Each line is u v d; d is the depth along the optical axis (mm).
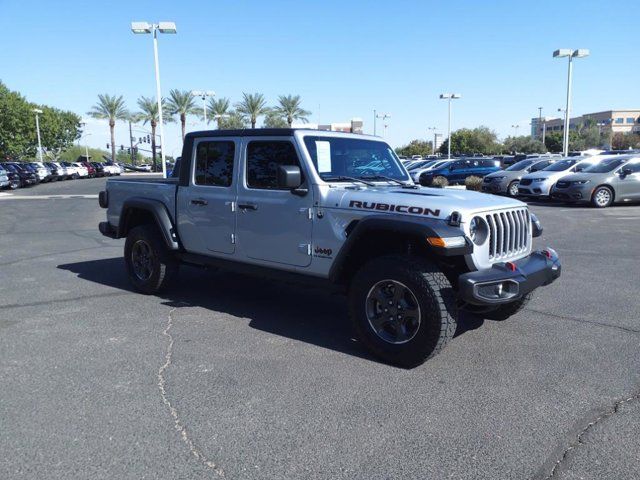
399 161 5898
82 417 3535
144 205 6414
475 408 3660
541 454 3105
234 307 6125
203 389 3949
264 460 3049
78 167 53969
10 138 52938
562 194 17688
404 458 3068
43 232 12961
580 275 7641
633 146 80000
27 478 2875
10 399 3791
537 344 4883
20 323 5508
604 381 4086
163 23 26078
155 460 3047
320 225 4789
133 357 4574
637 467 2975
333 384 4039
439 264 4480
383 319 4430
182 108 55969
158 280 6465
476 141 80188
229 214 5559
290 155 5031
